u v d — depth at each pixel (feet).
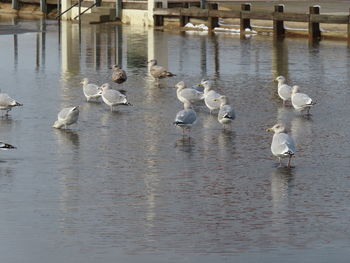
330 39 153.99
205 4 185.57
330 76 109.81
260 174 62.85
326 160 66.90
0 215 53.16
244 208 54.85
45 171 63.46
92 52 139.44
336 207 55.06
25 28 181.78
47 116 83.71
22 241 48.75
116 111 86.63
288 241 48.93
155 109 87.86
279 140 63.62
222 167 64.85
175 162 66.28
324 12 186.70
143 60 129.39
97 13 196.75
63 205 55.31
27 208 54.60
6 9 225.35
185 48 143.64
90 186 59.62
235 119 82.48
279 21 160.76
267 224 51.83
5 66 121.70
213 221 52.34
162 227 51.24
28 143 72.18
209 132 76.74
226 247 48.01
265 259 46.24
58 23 195.93
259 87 102.01
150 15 186.91
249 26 169.89
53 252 47.16
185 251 47.39
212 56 132.26
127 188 59.21
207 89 87.15
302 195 57.62
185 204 55.67
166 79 109.40
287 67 118.52
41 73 114.73
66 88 101.60
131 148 70.79
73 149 70.28
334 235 49.90
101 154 68.74
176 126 79.41
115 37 163.63
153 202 56.08
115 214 53.52
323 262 45.78
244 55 132.98
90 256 46.65
